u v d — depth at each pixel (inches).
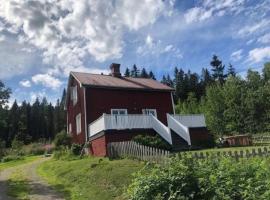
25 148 1779.0
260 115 2167.8
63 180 658.2
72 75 1291.8
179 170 328.5
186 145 992.2
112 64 1347.2
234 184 295.3
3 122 1143.0
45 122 3745.1
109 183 543.8
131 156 705.6
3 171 919.7
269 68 2650.1
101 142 938.1
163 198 307.9
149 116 1008.9
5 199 531.8
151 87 1243.8
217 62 3978.8
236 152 488.7
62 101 3937.0
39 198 525.0
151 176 332.2
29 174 810.2
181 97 3767.2
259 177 299.6
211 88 2452.0
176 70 4249.5
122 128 944.9
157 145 892.0
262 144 1050.1
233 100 2260.1
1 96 1055.6
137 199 319.9
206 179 310.0
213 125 2277.3
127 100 1186.6
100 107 1130.7
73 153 1045.2
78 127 1227.2
